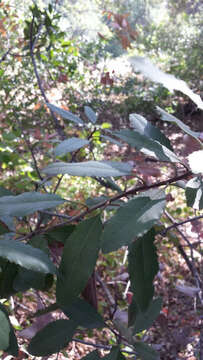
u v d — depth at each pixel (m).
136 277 0.22
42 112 1.68
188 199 0.22
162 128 2.40
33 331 0.33
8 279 0.27
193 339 0.44
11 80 1.54
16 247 0.21
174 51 3.29
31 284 0.27
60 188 1.20
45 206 0.23
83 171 0.22
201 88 2.52
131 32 0.84
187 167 0.24
